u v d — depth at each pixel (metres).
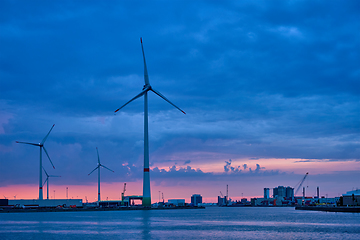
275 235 142.00
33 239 128.00
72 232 149.00
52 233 145.38
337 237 136.50
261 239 130.38
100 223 194.88
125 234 142.38
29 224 188.62
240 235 141.75
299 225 188.25
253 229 165.75
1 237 133.38
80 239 128.00
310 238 133.88
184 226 178.38
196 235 140.75
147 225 182.25
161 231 153.75
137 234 142.50
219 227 174.50
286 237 136.25
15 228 166.25
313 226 181.75
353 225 186.38
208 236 137.75
